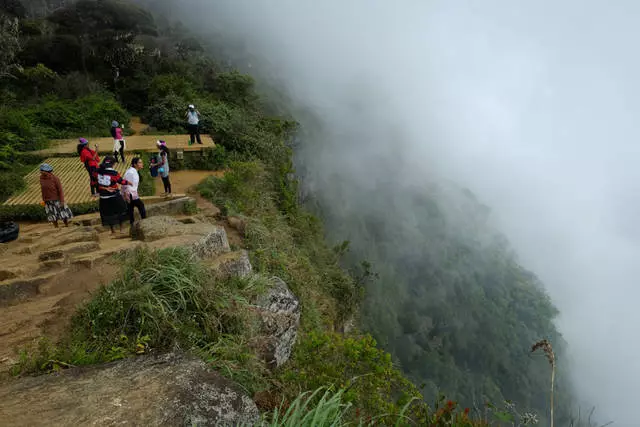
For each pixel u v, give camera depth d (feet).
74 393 10.57
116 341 13.65
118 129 39.93
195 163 46.73
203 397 10.98
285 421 10.61
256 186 45.14
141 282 15.84
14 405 9.95
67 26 77.82
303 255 41.83
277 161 55.47
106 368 11.90
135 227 24.49
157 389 10.93
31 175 37.70
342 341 20.58
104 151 44.93
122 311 14.43
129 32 81.71
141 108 68.80
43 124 52.95
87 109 57.93
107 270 18.40
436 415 15.08
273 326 18.79
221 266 20.94
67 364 12.17
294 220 48.34
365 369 19.11
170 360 12.51
